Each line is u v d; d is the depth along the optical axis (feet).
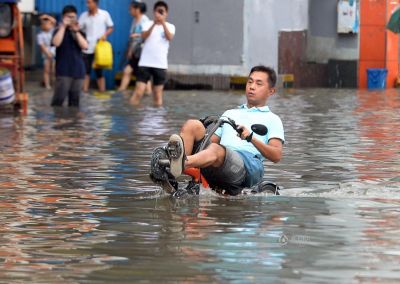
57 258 47.85
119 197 65.82
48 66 192.85
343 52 218.79
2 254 48.70
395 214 59.67
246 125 69.56
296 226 55.62
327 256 48.24
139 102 158.40
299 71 214.07
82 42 148.66
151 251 49.24
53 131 110.83
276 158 68.59
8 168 79.92
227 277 44.11
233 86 199.31
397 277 44.21
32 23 205.16
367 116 133.18
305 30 217.36
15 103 139.64
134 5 187.93
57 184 71.67
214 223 56.44
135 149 93.97
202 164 64.44
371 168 81.66
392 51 219.00
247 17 198.49
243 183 67.41
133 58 188.65
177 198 65.16
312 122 123.75
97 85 204.33
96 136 105.50
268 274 44.65
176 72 204.03
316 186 71.77
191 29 202.80
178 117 130.31
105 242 51.34
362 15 217.77
